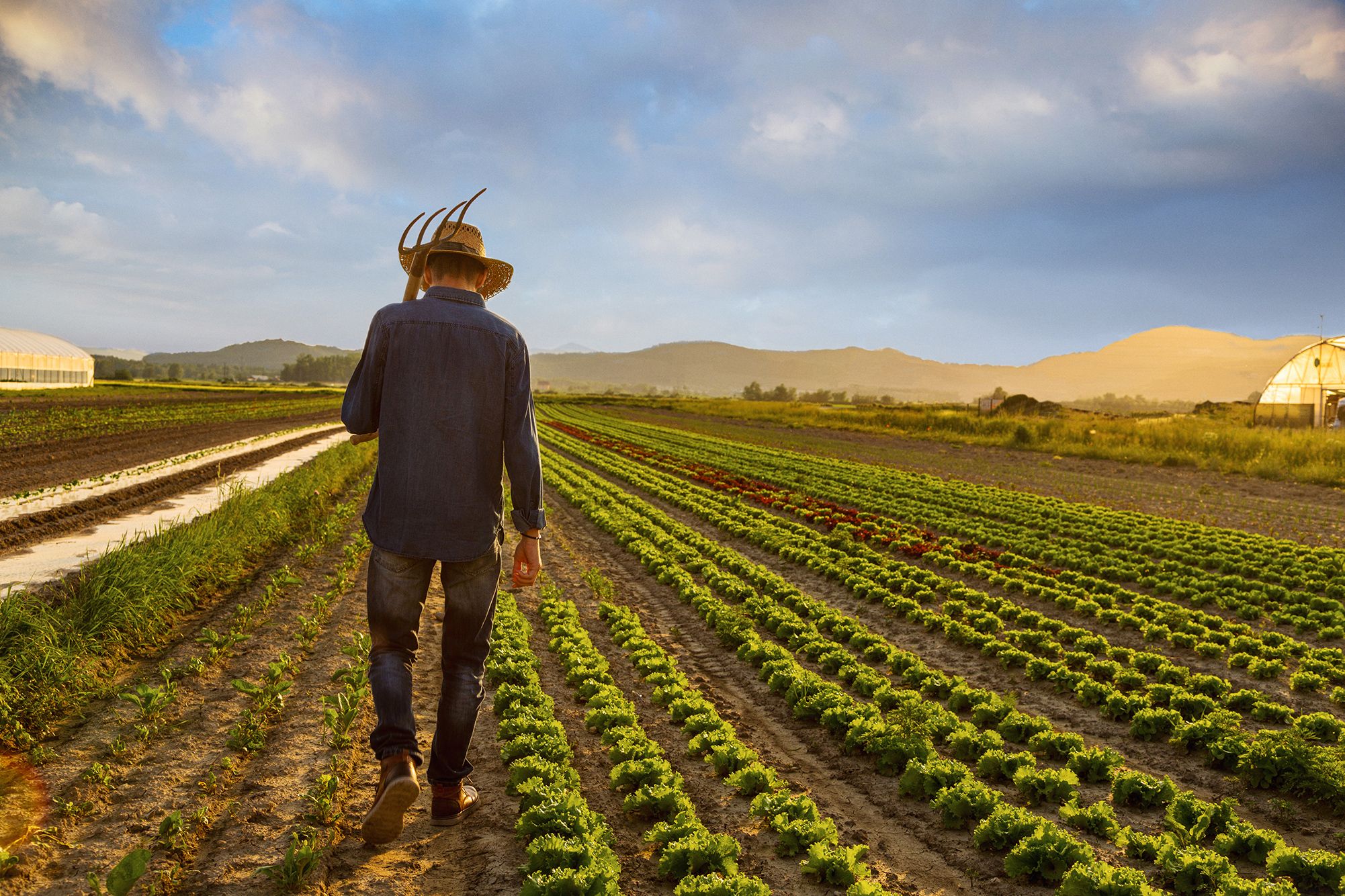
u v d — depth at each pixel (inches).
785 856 156.8
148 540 339.0
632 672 287.1
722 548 526.0
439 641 297.0
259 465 901.2
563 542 573.0
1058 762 216.7
